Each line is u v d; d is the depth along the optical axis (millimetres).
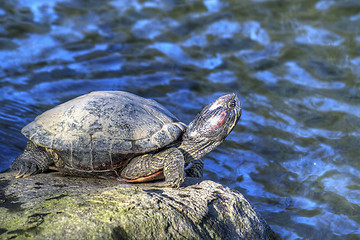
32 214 9664
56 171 13539
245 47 25719
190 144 13727
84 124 12562
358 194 15492
